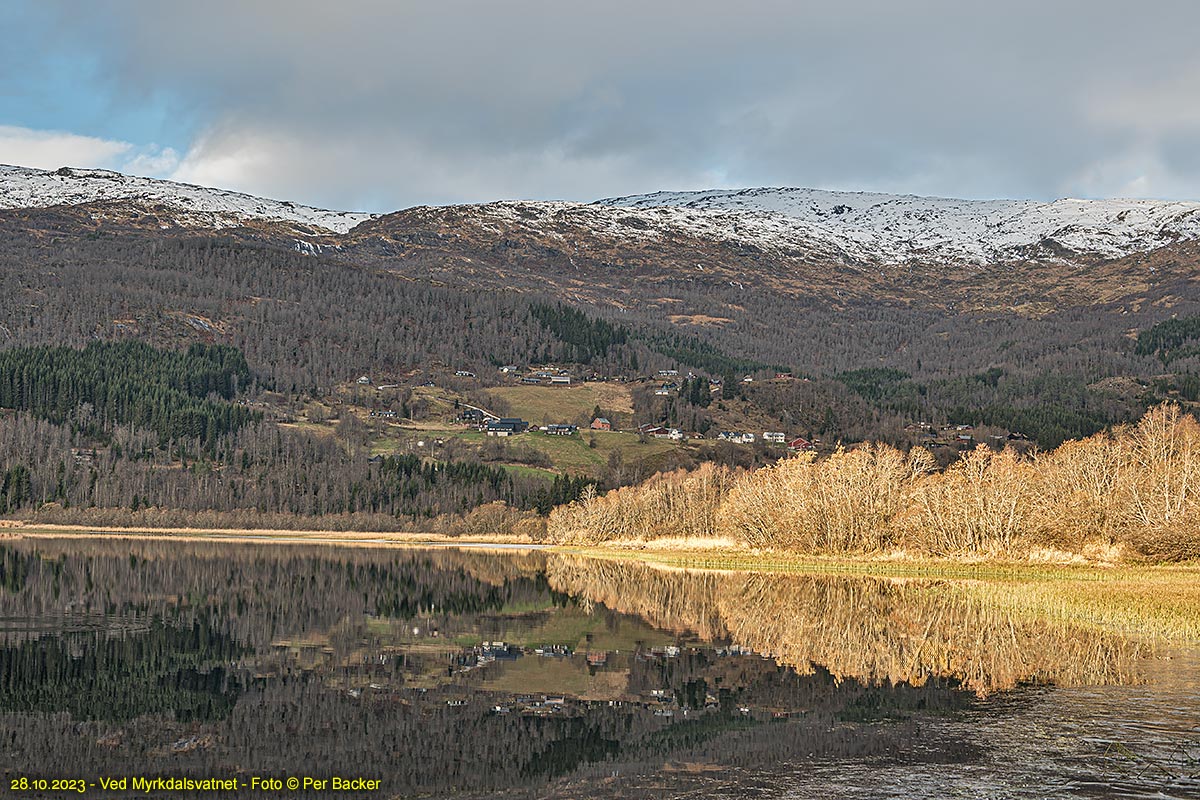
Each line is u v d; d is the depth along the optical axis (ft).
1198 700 150.61
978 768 116.26
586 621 256.11
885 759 121.08
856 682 169.78
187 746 132.57
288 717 147.54
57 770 122.31
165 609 272.72
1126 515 418.31
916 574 395.75
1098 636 214.69
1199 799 104.32
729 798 107.86
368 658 197.16
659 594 328.90
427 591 339.77
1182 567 389.19
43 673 178.40
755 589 342.03
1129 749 123.34
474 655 201.36
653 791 111.24
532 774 119.14
